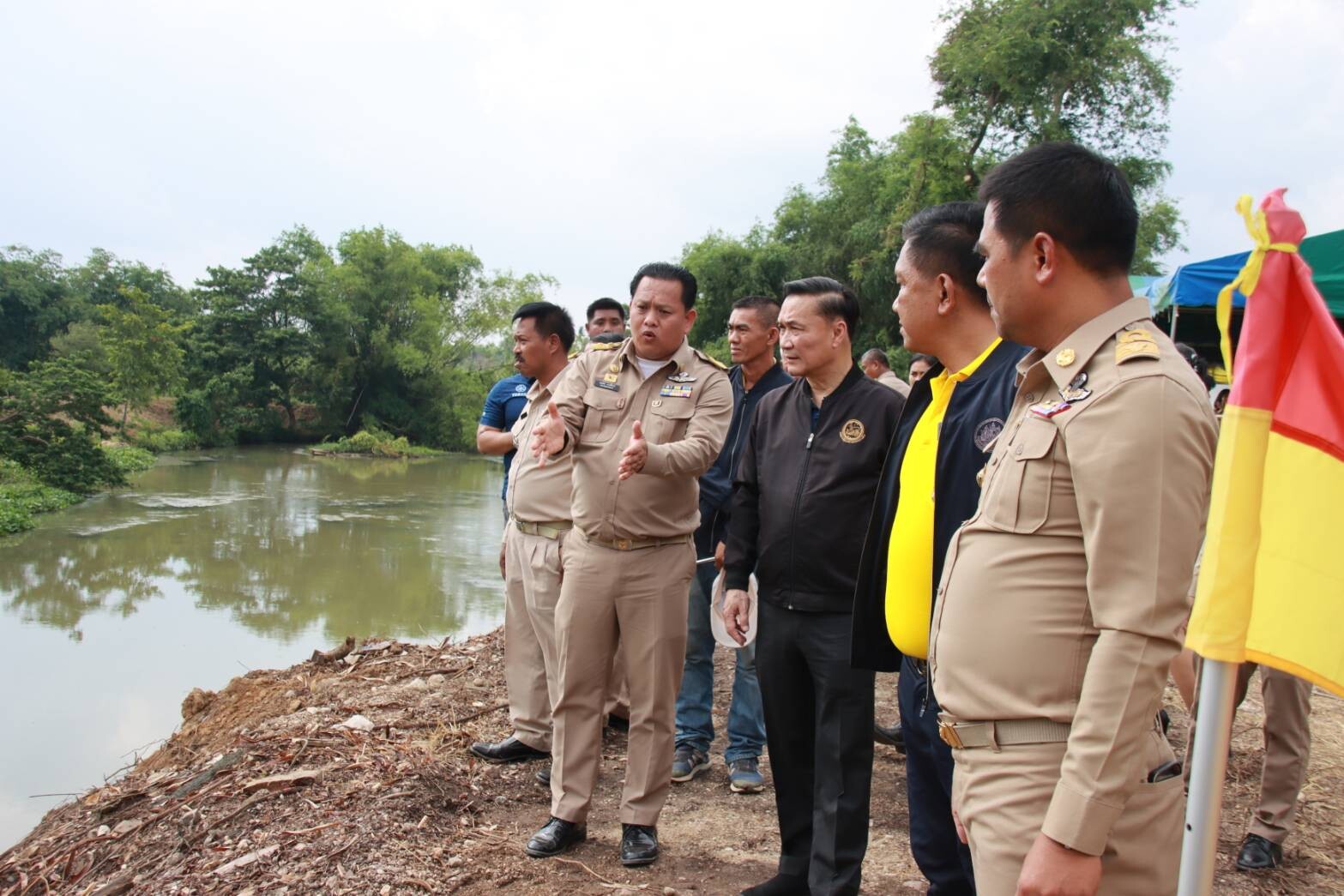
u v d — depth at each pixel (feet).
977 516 5.52
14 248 170.30
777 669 8.98
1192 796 4.70
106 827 12.14
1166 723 5.79
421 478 93.35
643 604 10.48
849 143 83.41
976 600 5.28
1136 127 62.44
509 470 15.44
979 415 6.73
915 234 7.34
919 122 62.39
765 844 11.07
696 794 12.69
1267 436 4.67
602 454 10.57
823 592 8.55
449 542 51.83
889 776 13.26
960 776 5.49
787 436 9.13
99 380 76.84
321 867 9.95
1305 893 9.50
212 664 28.35
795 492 8.75
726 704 16.53
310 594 38.37
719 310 89.15
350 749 12.96
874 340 70.44
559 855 10.52
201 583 40.40
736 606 9.71
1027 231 5.25
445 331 155.84
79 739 21.77
